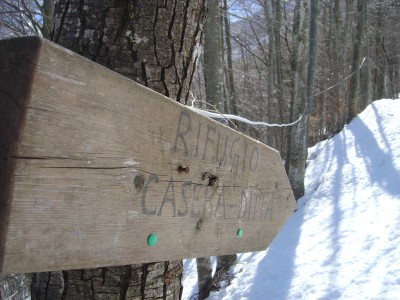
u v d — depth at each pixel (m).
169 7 1.29
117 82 0.83
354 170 10.73
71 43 1.23
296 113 11.12
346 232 7.98
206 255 1.25
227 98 16.27
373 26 22.64
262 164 1.60
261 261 8.43
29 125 0.65
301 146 11.02
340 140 13.41
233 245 1.42
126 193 0.88
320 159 12.84
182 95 1.36
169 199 1.04
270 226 1.75
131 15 1.23
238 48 26.09
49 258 0.71
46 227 0.70
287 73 23.73
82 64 0.74
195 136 1.13
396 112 13.18
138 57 1.24
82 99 0.75
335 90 18.69
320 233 8.50
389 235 7.13
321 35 24.56
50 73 0.68
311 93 11.44
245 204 1.48
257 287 7.62
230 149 1.33
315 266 7.32
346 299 5.95
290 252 8.24
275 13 17.47
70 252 0.75
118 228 0.87
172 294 1.33
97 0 1.23
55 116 0.70
